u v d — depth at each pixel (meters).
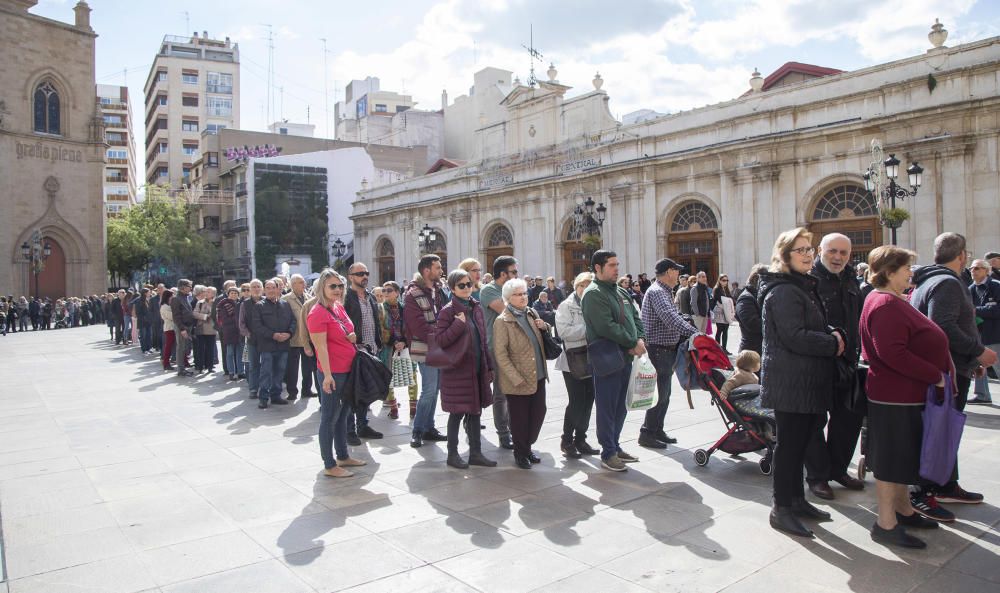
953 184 18.78
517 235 32.56
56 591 3.90
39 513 5.27
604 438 6.34
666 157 25.67
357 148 51.16
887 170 16.47
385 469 6.48
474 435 6.58
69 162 41.09
